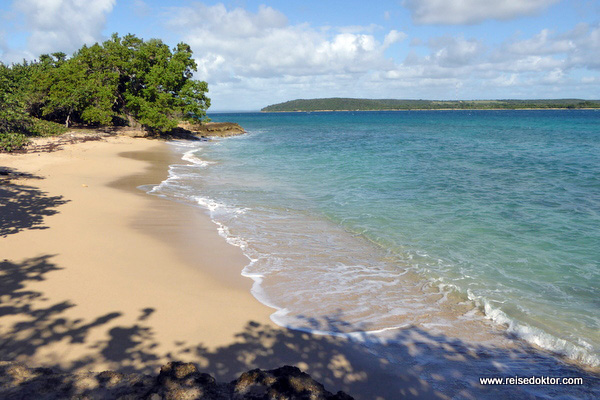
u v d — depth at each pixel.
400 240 10.56
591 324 6.48
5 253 8.45
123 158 25.28
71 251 8.77
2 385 4.01
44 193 14.07
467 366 5.31
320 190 16.94
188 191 16.38
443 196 15.72
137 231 10.61
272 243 10.23
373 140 43.75
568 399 4.73
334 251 9.73
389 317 6.58
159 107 38.88
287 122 108.38
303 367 5.04
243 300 6.95
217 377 4.70
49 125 36.59
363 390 4.68
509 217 12.70
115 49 39.78
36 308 6.18
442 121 100.88
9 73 42.22
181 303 6.66
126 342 5.35
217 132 54.03
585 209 13.59
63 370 4.64
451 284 7.91
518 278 8.22
